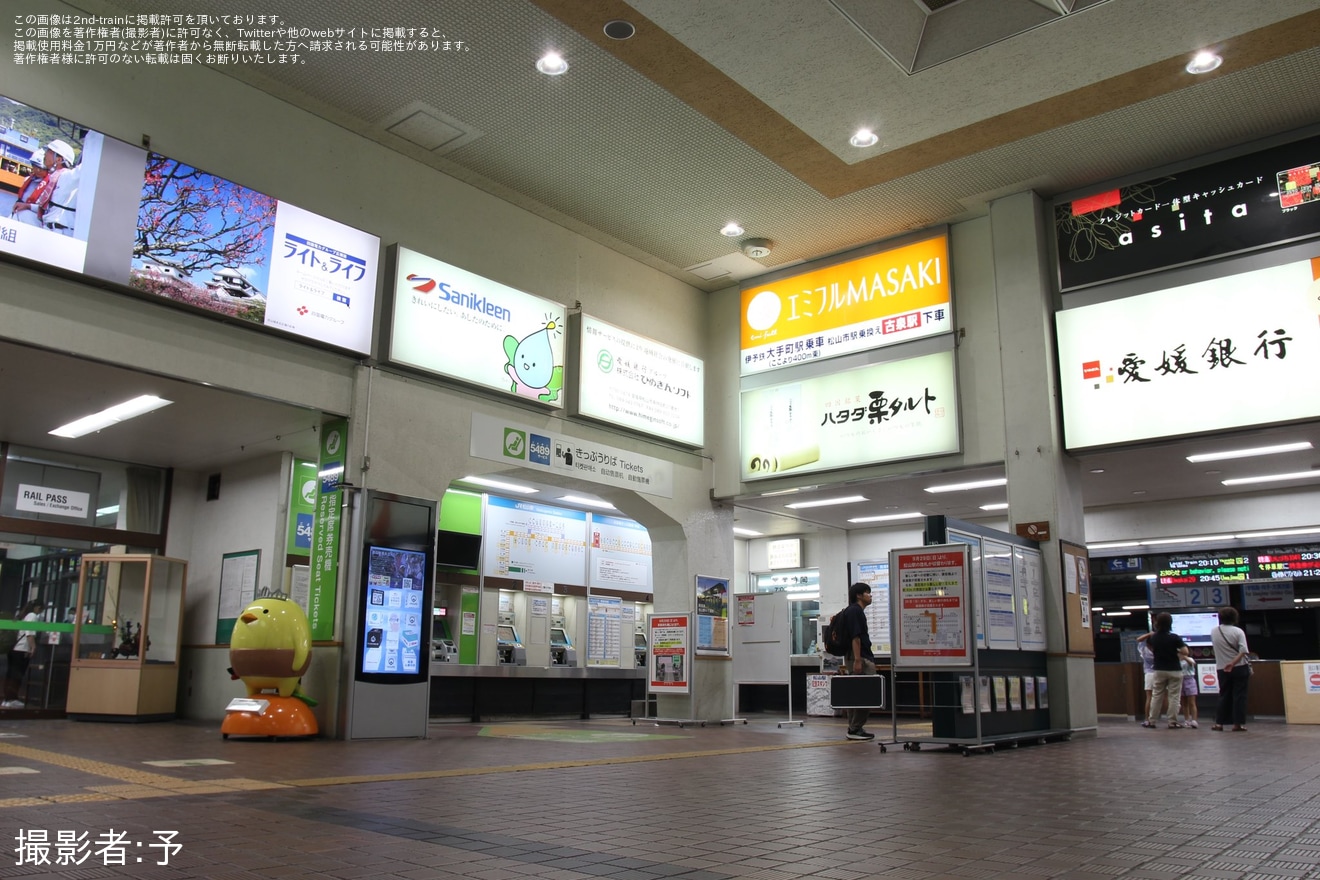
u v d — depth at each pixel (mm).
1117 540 14922
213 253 8406
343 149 9805
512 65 8914
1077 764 6805
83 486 11508
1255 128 9883
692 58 8586
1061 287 11109
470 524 13422
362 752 7332
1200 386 10023
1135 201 10758
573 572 14883
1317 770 6297
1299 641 13727
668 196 11320
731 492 13477
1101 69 8742
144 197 8008
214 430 10359
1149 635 11984
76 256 7500
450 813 4262
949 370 11586
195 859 3158
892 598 8484
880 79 8898
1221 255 10109
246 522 11523
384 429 9602
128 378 8453
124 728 9562
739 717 14391
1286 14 7945
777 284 13461
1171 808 4555
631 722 12648
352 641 8883
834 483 12477
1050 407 10727
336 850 3340
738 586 18047
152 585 11430
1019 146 10203
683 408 13227
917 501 14031
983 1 8297
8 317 7230
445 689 12258
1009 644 9156
